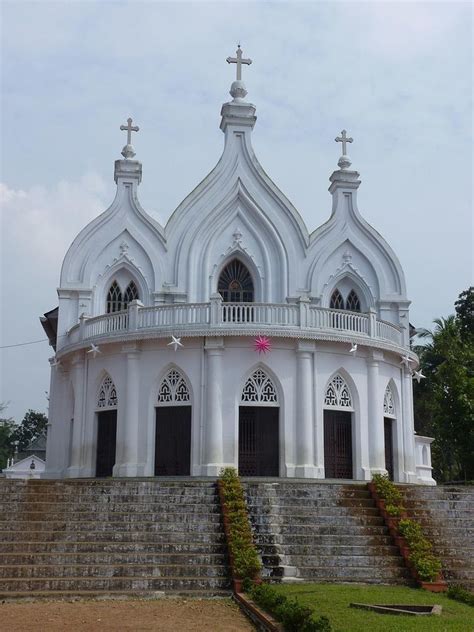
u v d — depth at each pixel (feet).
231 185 117.08
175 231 116.06
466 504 73.46
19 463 245.04
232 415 97.30
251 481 86.79
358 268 119.75
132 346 100.53
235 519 64.49
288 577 59.26
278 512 69.41
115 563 58.65
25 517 65.77
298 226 117.60
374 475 77.66
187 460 98.07
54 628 43.11
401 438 110.63
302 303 100.37
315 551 63.00
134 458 98.32
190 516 66.80
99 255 115.34
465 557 63.98
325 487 74.38
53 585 54.80
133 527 64.54
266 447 98.53
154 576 56.95
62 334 112.57
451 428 119.96
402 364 112.68
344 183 122.01
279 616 43.16
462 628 40.78
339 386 102.68
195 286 113.60
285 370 99.40
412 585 59.36
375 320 106.22
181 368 99.14
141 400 99.91
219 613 48.78
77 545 60.54
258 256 115.96
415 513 71.00
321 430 99.14
